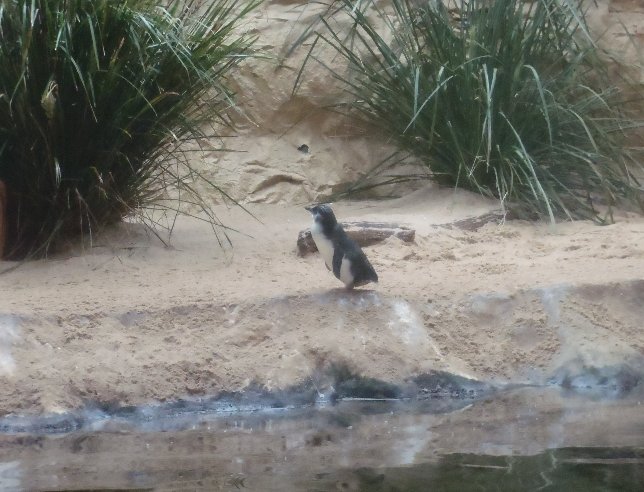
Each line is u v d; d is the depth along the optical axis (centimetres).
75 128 810
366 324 705
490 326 734
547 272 800
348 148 1223
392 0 1109
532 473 475
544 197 952
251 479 481
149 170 880
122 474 500
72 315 671
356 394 675
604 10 1262
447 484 459
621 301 752
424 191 1114
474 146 1038
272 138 1216
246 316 695
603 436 559
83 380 634
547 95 1040
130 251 844
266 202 1173
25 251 847
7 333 647
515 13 1082
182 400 646
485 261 845
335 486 462
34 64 781
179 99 838
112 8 794
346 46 1199
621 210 1073
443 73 1038
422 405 658
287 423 612
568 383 702
